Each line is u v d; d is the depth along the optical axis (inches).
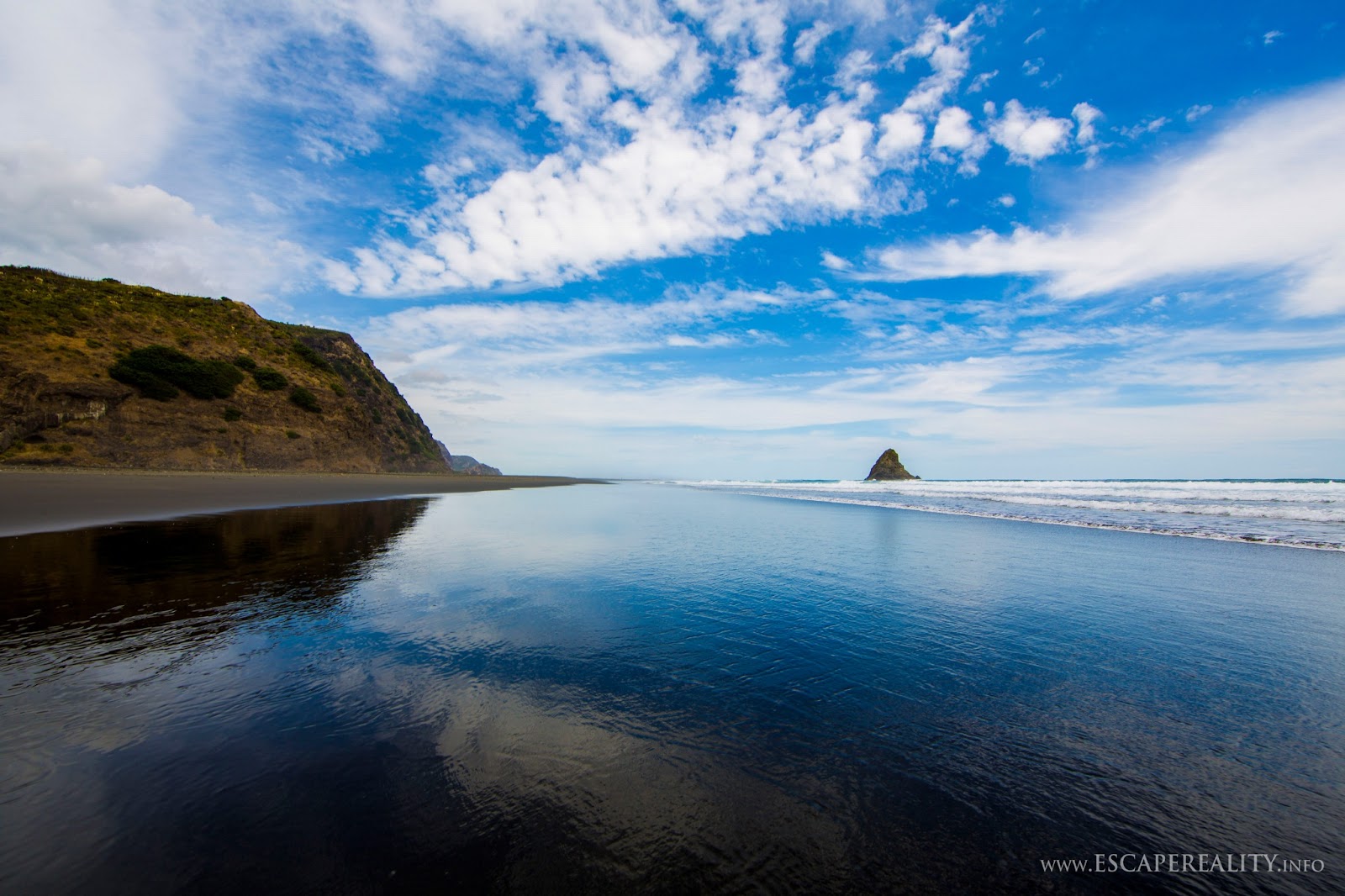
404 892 74.3
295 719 124.6
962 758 114.3
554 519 615.5
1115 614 231.5
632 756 112.4
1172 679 160.1
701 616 221.9
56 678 145.6
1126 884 78.8
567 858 81.7
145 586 252.7
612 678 154.6
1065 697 146.6
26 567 286.7
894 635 200.4
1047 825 92.4
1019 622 218.4
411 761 107.8
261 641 180.2
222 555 334.3
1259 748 119.3
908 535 496.1
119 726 119.6
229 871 77.0
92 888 73.1
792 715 133.0
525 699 138.7
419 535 450.9
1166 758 115.0
